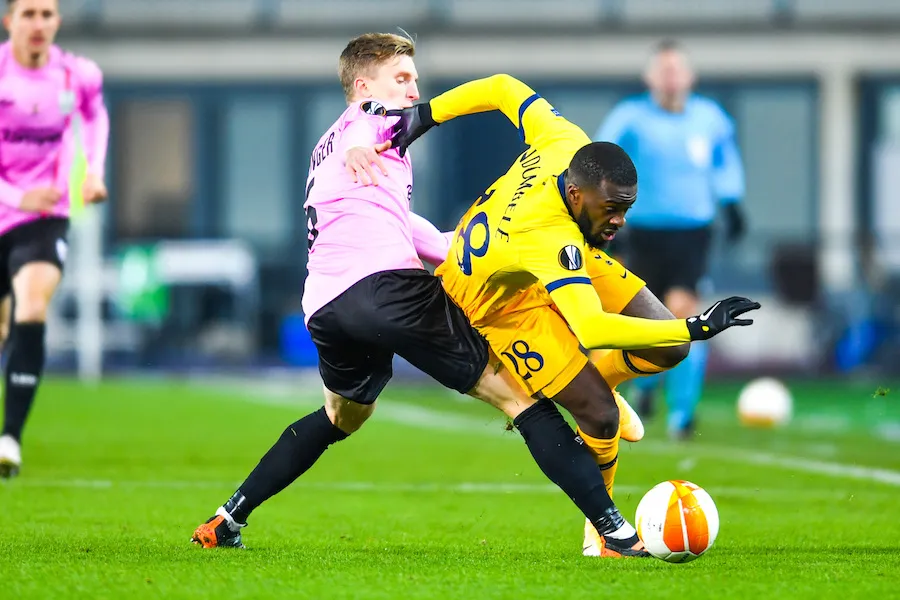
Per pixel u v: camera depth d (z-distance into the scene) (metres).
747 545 17.38
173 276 67.56
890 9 78.81
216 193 81.75
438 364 15.86
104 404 47.25
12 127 24.28
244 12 81.12
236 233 81.69
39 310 23.66
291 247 81.19
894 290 64.81
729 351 64.69
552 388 15.61
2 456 22.69
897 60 78.56
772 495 23.81
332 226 16.36
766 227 79.25
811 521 20.23
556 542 17.86
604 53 79.56
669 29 79.12
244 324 69.69
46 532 18.28
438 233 17.55
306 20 81.12
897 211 78.94
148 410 44.66
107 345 68.81
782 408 39.97
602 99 79.94
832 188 79.06
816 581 14.04
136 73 81.38
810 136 79.25
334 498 23.27
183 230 82.12
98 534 18.09
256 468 16.75
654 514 15.14
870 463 29.58
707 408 49.25
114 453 31.09
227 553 16.22
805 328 64.25
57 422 39.69
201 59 81.19
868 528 19.38
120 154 81.56
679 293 35.75
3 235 24.16
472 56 79.94
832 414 46.19
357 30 80.62
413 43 17.75
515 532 19.00
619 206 14.87
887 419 43.91
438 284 16.06
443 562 15.55
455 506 22.19
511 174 16.11
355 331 15.92
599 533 15.81
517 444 34.69
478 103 17.12
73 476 26.25
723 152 36.19
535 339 15.61
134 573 14.44
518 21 80.19
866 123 79.06
